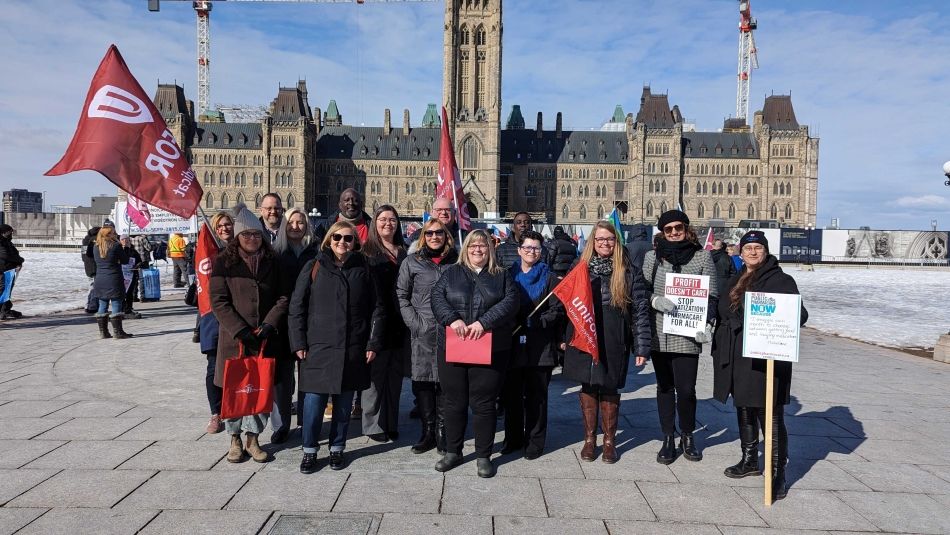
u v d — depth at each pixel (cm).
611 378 704
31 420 839
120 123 798
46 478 635
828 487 658
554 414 945
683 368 716
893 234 7275
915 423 904
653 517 573
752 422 683
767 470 609
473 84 13225
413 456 740
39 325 1764
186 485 625
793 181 13338
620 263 713
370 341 704
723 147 13538
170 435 784
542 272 755
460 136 13125
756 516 581
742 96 17975
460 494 618
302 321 684
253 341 688
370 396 778
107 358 1278
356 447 774
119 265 1516
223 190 13125
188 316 2006
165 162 824
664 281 732
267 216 915
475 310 657
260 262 708
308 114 15012
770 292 642
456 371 673
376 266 788
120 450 725
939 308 2772
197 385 1048
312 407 673
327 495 609
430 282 736
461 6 13100
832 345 1680
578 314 689
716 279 718
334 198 13925
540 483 654
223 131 13212
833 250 7312
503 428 898
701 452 766
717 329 699
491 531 536
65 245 8650
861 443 810
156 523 538
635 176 13500
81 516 549
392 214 812
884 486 663
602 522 560
